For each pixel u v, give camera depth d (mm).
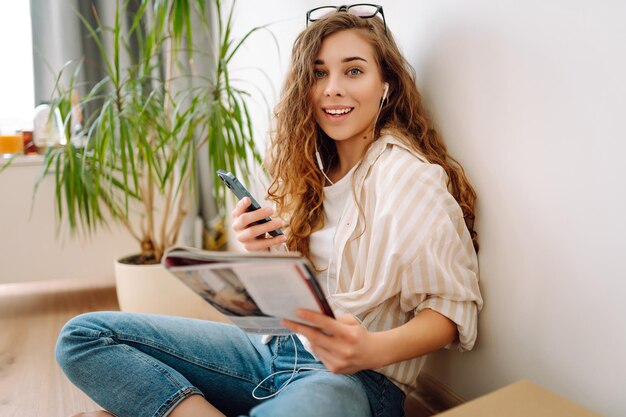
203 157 2723
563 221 963
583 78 898
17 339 1930
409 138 1170
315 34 1204
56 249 2332
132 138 1908
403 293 1030
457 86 1173
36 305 2322
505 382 1129
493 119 1089
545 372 1035
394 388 1057
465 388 1242
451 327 1022
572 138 928
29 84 2623
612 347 902
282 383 1084
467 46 1134
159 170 2217
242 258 732
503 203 1089
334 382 913
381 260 1030
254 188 2270
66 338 1091
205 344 1150
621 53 833
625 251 861
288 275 729
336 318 876
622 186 854
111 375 1055
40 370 1664
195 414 1021
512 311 1094
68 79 2531
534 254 1030
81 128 2375
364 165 1161
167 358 1118
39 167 2270
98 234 2373
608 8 845
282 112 1279
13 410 1417
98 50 2584
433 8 1219
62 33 2492
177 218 2127
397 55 1216
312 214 1264
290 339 1129
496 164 1094
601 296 910
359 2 1440
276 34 2027
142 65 2016
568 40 917
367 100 1188
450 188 1166
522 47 1006
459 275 1042
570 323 974
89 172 1995
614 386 906
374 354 881
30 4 2492
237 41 2492
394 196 1030
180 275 811
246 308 860
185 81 2627
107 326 1112
